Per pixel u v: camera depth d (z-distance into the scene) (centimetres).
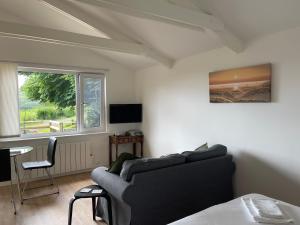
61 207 338
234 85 332
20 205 345
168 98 459
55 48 455
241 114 329
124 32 388
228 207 195
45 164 379
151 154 513
